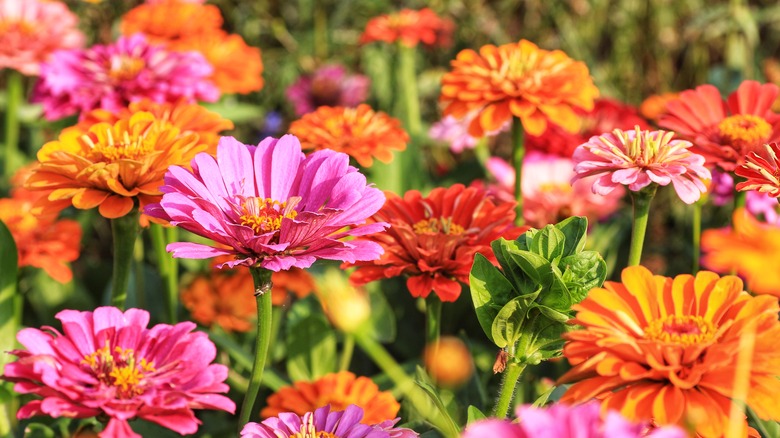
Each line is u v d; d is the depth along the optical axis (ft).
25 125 3.95
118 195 2.46
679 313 2.19
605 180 2.45
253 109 3.81
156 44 3.20
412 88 3.64
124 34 3.50
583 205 3.18
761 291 2.25
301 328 2.86
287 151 2.31
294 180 2.31
